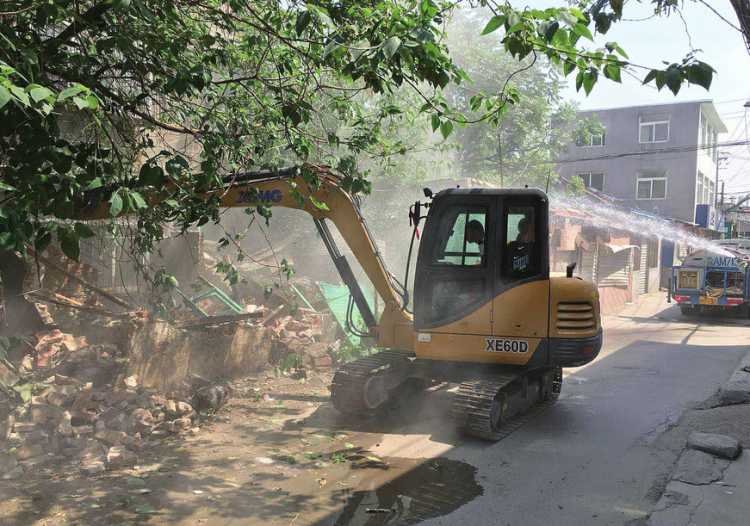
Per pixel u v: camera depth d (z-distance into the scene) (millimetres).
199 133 5516
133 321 7094
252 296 10562
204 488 4816
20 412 5391
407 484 5070
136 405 6098
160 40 5195
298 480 5082
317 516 4418
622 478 5258
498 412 6426
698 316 17922
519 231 6551
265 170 7020
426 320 6750
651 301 22625
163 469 5176
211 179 5215
